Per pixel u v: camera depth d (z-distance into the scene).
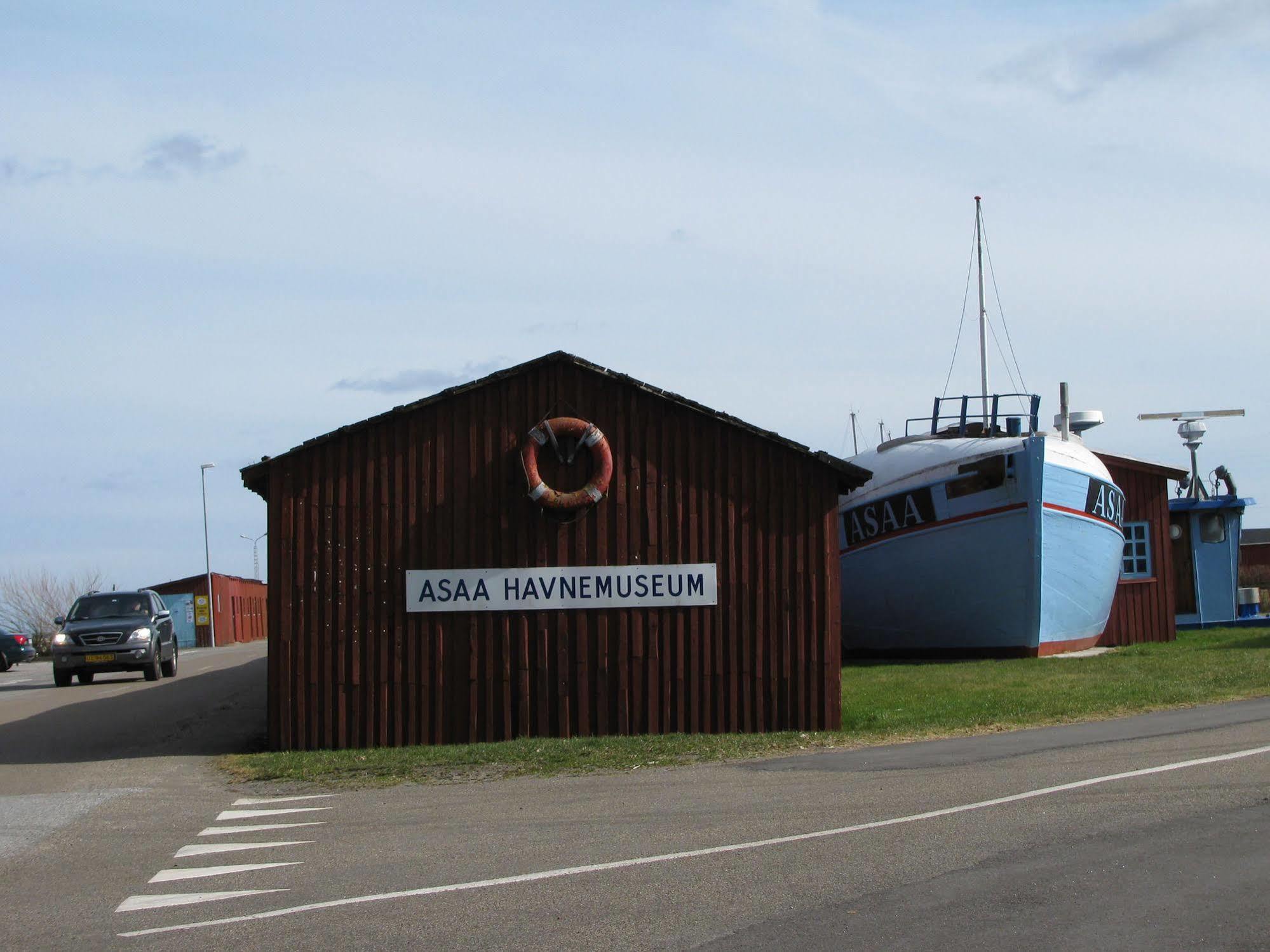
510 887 7.45
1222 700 14.76
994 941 5.98
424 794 11.31
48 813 10.95
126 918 7.23
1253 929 5.99
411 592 15.04
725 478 15.34
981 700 16.09
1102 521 24.83
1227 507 32.06
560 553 15.16
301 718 14.88
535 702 15.01
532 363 15.29
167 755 14.99
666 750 13.39
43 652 61.03
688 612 15.18
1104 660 21.38
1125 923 6.16
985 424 28.03
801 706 15.11
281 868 8.36
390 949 6.34
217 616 60.12
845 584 27.16
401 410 15.12
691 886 7.26
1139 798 8.98
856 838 8.27
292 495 15.07
